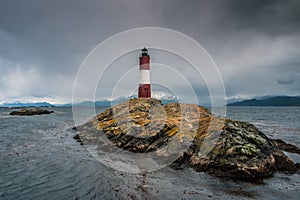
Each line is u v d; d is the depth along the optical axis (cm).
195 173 1488
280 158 1550
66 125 4450
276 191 1232
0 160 1823
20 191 1237
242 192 1223
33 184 1334
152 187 1283
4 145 2433
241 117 7088
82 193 1210
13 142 2612
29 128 3981
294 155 1920
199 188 1273
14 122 5147
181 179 1402
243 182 1344
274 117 7081
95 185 1314
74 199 1143
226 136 1670
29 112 8144
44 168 1623
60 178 1427
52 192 1226
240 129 1764
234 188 1272
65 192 1224
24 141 2672
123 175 1477
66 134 3181
